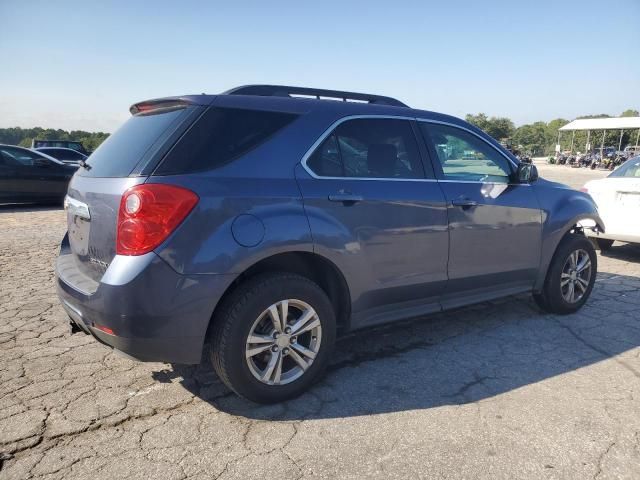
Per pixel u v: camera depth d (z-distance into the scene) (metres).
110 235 2.77
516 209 4.25
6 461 2.55
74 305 2.93
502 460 2.58
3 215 11.70
